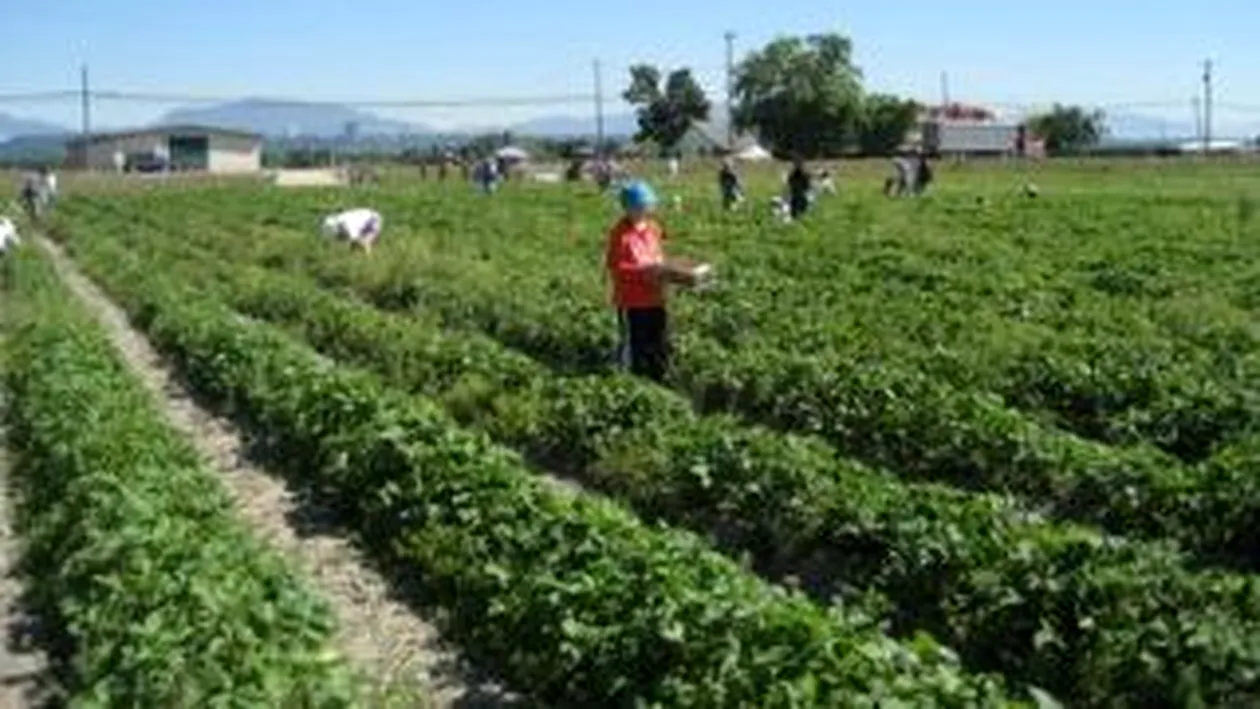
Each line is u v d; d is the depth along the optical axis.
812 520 14.12
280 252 41.94
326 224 44.81
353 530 15.78
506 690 11.76
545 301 28.06
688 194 72.69
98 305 35.56
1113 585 11.46
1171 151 154.12
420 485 14.92
